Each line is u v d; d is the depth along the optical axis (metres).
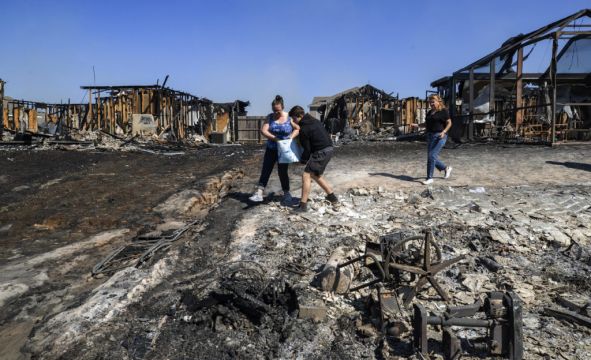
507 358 3.31
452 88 19.33
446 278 4.66
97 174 11.62
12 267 5.38
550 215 6.29
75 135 21.98
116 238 6.43
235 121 34.44
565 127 16.72
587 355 3.38
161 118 26.31
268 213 6.59
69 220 7.41
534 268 4.88
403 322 3.63
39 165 13.20
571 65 17.30
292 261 4.95
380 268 4.02
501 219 6.12
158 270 4.88
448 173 8.51
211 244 5.61
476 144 15.63
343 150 15.40
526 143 14.44
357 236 5.57
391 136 26.56
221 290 4.09
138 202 8.44
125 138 23.09
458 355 3.28
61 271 5.27
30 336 3.80
